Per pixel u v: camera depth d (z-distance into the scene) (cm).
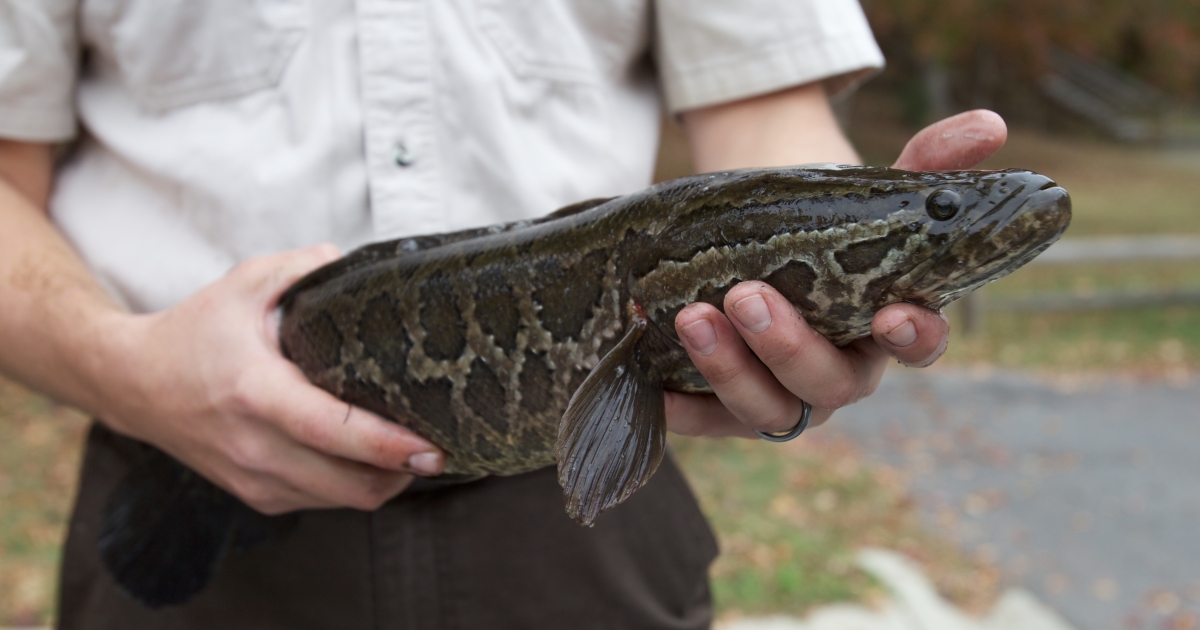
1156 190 2181
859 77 201
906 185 142
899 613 543
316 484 165
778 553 604
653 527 205
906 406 924
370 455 159
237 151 183
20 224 183
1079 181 2281
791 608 542
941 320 137
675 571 208
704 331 139
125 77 187
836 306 146
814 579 574
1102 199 2041
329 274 184
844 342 152
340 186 185
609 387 155
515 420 176
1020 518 689
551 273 169
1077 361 1069
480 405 177
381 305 182
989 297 1206
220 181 183
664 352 158
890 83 2802
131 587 192
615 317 163
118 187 195
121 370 168
